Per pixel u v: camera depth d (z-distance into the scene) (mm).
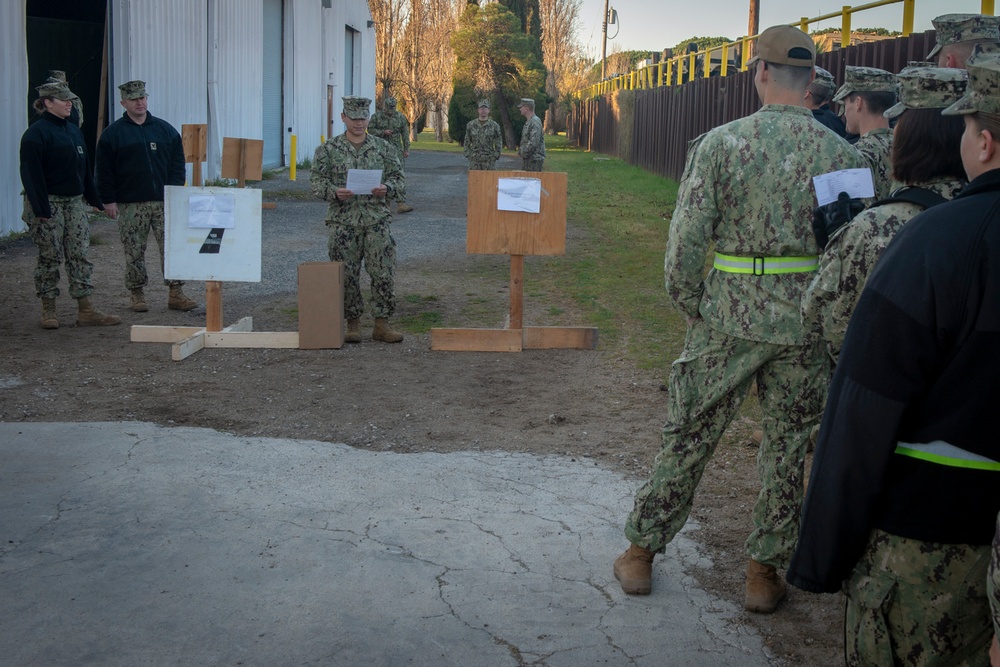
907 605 2227
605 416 6035
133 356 7340
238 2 22109
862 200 3369
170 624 3492
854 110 4723
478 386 6699
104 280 10453
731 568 4043
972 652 2234
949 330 2062
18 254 11805
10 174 13062
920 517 2148
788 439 3553
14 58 13000
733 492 4824
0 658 3246
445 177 26781
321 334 7641
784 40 3475
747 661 3338
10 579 3795
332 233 7758
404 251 12953
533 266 11812
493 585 3830
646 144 29812
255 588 3766
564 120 66500
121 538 4172
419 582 3838
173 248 7578
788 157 3398
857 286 2619
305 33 29219
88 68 18750
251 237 7605
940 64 4949
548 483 4898
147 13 16938
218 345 7672
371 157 7695
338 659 3291
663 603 3730
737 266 3477
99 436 5457
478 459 5230
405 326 8555
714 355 3533
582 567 4000
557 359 7438
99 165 8523
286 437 5559
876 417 2125
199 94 19781
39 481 4785
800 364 3447
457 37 45469
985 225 2055
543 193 7539
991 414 2057
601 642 3434
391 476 4957
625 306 9344
